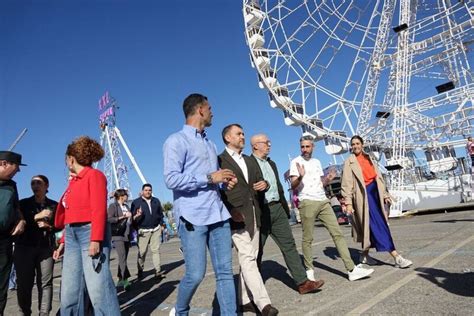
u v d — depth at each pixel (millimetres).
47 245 4445
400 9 20641
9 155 3766
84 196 3279
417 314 3105
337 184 18828
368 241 5246
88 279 3156
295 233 14836
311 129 24000
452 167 21953
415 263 5195
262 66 23672
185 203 3191
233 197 3861
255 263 3830
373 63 24047
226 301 3186
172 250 15258
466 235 7234
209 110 3557
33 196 4512
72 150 3406
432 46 21438
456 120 20266
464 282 3867
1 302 3596
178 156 3191
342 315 3365
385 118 23781
